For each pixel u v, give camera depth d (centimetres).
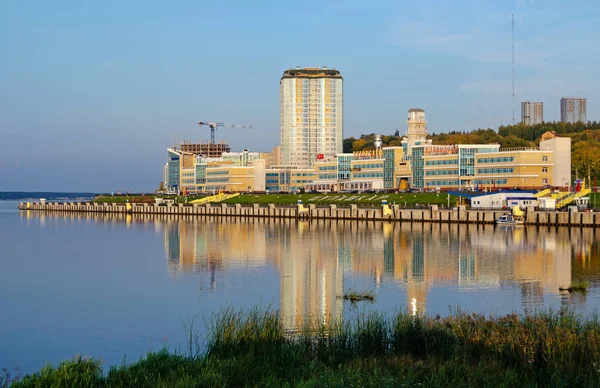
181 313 6531
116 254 12338
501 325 4212
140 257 11719
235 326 4347
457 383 3372
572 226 17125
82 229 19850
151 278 9012
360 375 3444
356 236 15700
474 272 9194
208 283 8450
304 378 3503
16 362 4928
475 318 4525
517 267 9694
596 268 9531
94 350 5225
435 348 4022
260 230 18312
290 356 3869
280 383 3431
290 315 6122
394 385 3303
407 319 4384
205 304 6981
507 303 6762
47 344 5459
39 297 7644
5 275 9531
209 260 11044
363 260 10781
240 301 7088
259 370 3612
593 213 16750
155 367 3769
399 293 7456
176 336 5612
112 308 6881
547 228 17062
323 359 3931
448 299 7038
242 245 13700
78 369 3666
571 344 3744
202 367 3694
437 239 14538
